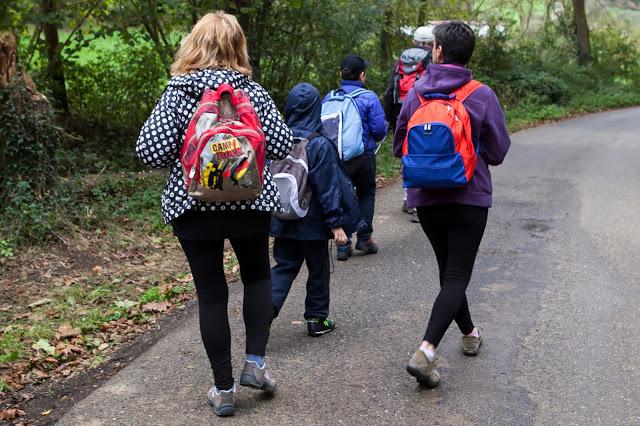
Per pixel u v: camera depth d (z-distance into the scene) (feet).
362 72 20.53
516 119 69.15
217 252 11.91
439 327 12.76
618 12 109.60
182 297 18.61
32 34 39.65
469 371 14.03
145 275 20.40
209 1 34.55
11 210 22.41
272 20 41.45
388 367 14.26
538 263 21.09
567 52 97.25
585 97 89.51
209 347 12.07
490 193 13.06
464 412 12.47
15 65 24.23
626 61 107.55
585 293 18.47
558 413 12.46
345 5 43.39
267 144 11.95
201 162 10.75
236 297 18.44
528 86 80.12
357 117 19.58
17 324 16.85
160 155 11.25
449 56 12.96
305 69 45.16
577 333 15.88
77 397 13.33
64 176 27.35
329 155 14.73
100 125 42.39
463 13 69.15
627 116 79.92
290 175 14.30
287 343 15.44
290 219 14.57
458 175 12.30
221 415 12.25
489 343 15.35
